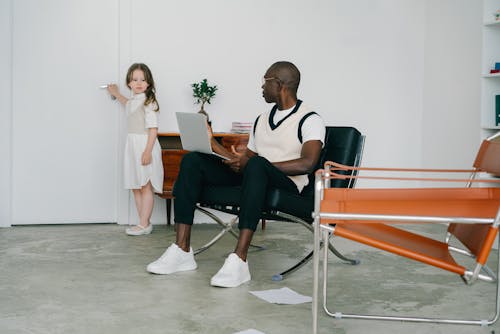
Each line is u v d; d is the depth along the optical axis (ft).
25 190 15.56
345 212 6.02
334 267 11.02
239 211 10.21
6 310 8.09
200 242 13.55
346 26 17.51
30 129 15.47
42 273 10.26
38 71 15.43
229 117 16.60
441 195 7.08
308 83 17.28
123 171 15.85
